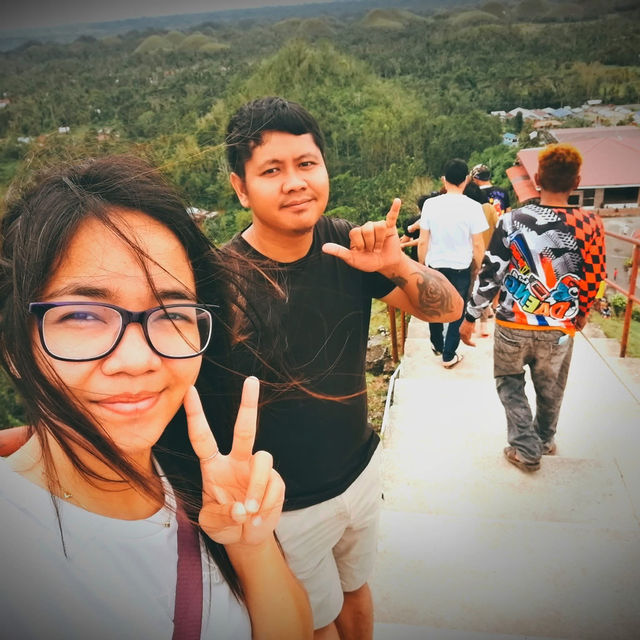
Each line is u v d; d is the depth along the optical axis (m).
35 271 0.57
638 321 5.79
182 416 0.80
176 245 0.68
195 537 0.71
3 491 0.56
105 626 0.57
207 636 0.69
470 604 2.09
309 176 1.34
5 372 0.59
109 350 0.58
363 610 1.75
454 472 2.89
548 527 2.41
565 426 3.38
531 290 2.61
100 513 0.61
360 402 1.49
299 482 1.42
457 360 4.25
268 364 1.27
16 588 0.53
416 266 1.53
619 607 2.03
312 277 1.40
